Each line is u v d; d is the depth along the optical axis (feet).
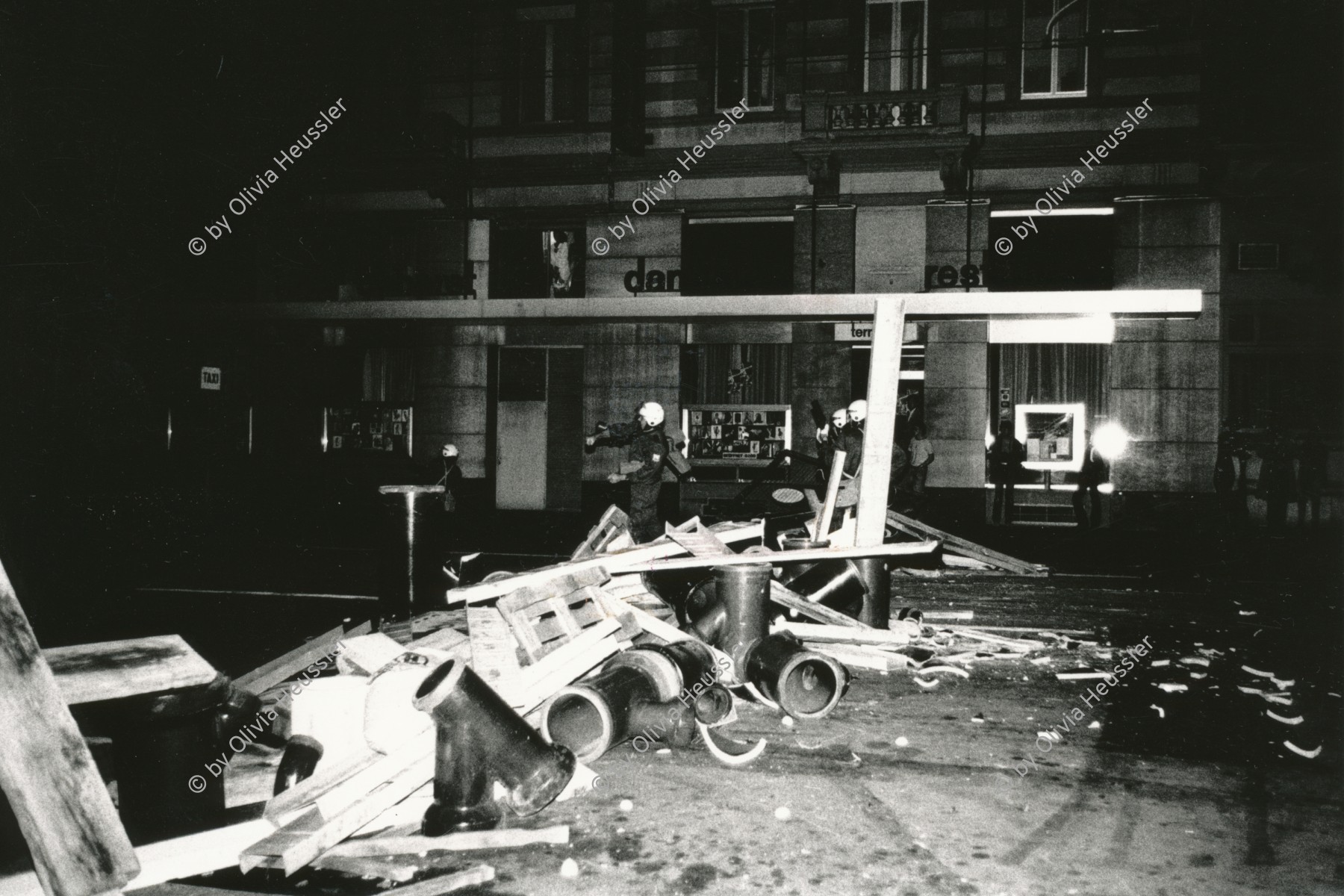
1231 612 26.61
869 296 44.86
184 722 10.36
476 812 10.91
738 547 21.33
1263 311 50.06
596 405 57.88
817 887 9.48
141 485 49.44
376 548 42.93
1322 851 10.43
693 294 58.29
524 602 15.38
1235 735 14.75
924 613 26.00
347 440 61.77
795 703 16.17
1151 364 51.08
